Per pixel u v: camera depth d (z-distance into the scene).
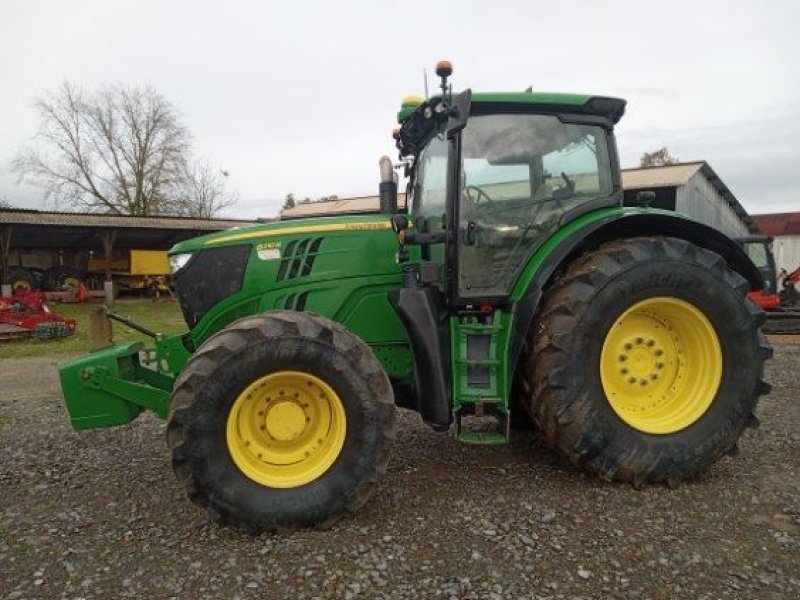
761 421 4.97
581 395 3.45
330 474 3.18
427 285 3.78
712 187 18.92
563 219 3.82
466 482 3.73
